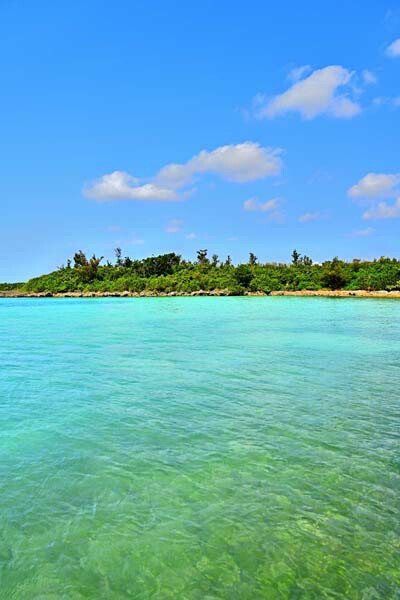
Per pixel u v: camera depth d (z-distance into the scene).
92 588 4.43
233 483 6.54
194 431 8.77
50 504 5.97
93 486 6.47
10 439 8.37
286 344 20.94
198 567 4.73
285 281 93.62
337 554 4.91
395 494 6.21
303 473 6.87
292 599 4.28
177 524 5.50
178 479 6.68
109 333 26.12
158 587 4.45
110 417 9.68
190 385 12.64
